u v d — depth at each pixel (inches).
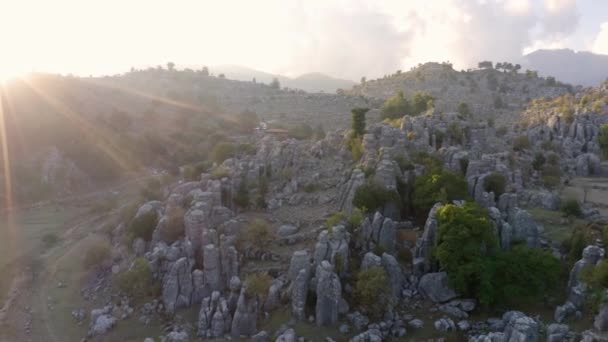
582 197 4399.6
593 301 2342.5
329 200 3730.3
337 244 2775.6
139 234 3496.6
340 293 2586.1
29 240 4372.5
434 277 2706.7
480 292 2539.4
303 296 2598.4
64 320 2982.3
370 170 3560.5
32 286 3432.6
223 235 3078.2
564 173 5201.8
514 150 5344.5
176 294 2842.0
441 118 5206.7
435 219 2891.2
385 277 2576.3
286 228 3326.8
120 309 2933.1
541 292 2559.1
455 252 2610.7
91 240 4215.1
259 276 2738.7
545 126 6530.5
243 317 2568.9
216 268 2896.2
